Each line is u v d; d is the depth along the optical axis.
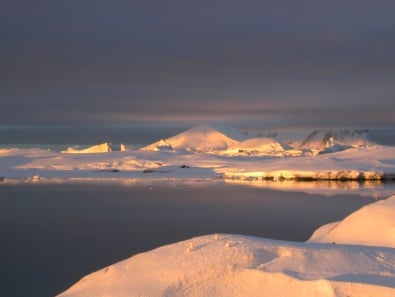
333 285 16.58
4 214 67.31
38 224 57.56
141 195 95.94
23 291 29.31
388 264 18.70
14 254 39.88
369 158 166.00
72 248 42.38
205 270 19.00
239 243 21.31
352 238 30.77
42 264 36.19
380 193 99.81
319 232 35.59
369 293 16.17
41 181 136.75
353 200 85.12
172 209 72.69
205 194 98.00
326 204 78.69
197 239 22.77
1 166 197.50
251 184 128.75
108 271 21.67
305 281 17.25
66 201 84.69
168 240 46.19
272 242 21.75
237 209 72.19
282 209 72.06
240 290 17.91
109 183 129.38
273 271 18.42
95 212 69.31
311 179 146.12
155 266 20.47
